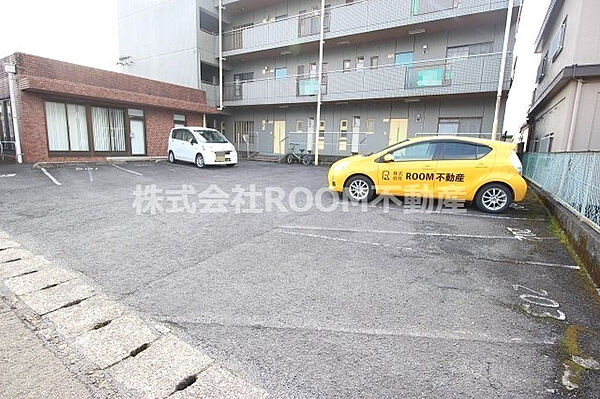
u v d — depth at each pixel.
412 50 16.00
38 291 3.10
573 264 4.09
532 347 2.46
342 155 18.20
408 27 14.76
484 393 2.00
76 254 4.09
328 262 4.02
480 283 3.52
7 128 12.90
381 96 15.27
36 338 2.41
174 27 20.02
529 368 2.22
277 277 3.57
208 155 13.53
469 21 13.95
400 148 7.32
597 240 3.72
